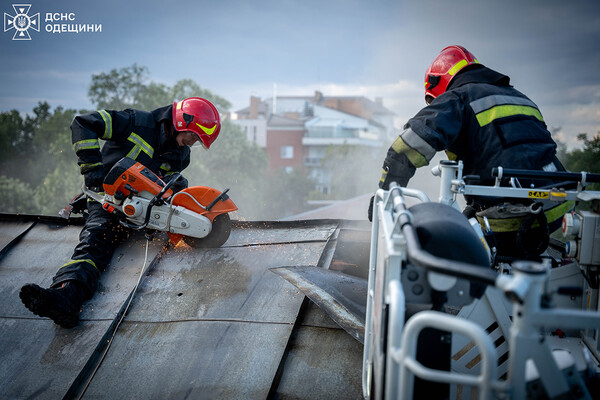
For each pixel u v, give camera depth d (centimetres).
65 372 281
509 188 238
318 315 307
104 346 301
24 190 3188
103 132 362
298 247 394
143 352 293
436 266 145
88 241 356
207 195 371
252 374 266
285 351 279
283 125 6519
